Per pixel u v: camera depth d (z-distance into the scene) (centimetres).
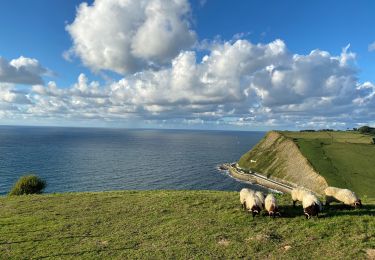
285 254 1620
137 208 2708
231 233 1961
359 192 9956
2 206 3077
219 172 14750
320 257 1543
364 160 12638
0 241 2075
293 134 18425
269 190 11531
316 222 1980
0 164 14175
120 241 1991
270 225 2039
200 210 2516
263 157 16200
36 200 3300
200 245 1831
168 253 1764
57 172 12694
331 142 15712
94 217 2519
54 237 2117
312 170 11925
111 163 16512
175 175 13350
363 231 1758
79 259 1773
